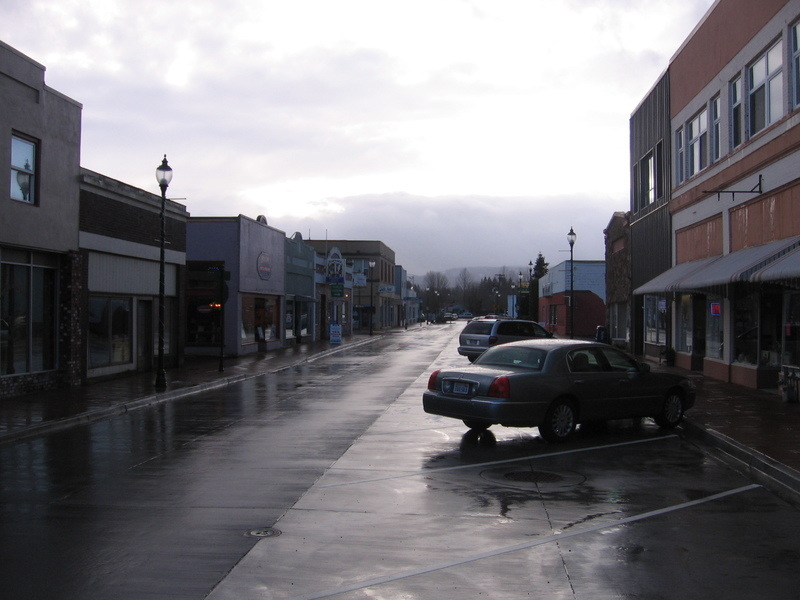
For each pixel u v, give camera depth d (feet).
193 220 99.86
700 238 71.77
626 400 39.45
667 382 41.45
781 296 56.65
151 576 17.81
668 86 83.25
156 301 75.61
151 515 23.34
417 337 182.29
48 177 55.67
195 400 55.67
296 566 18.54
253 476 29.04
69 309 58.70
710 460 32.63
